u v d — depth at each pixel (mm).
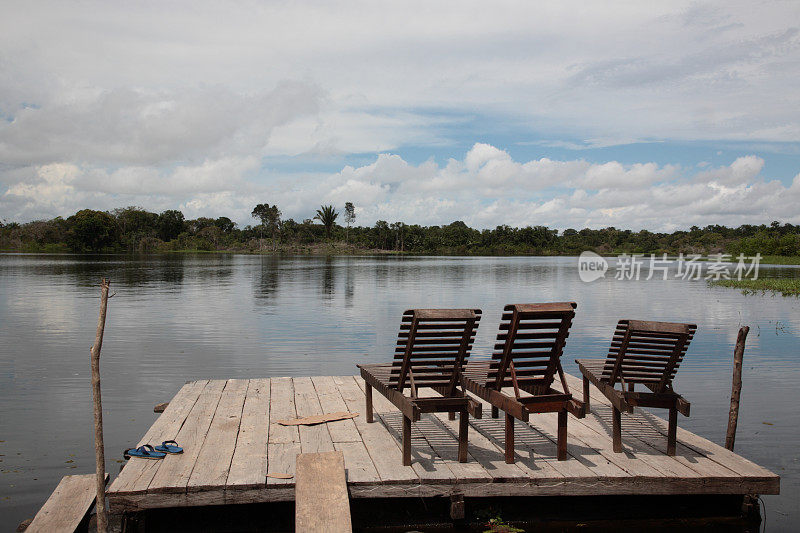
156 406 7016
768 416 6957
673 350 4871
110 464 5348
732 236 108062
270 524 4465
